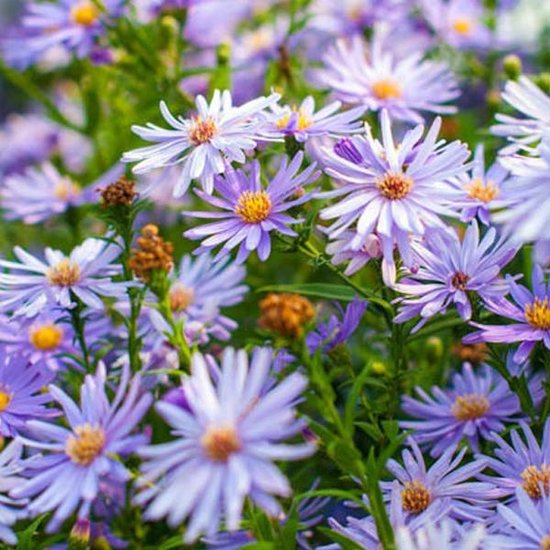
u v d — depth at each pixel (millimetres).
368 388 498
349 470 377
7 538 386
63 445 383
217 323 486
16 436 404
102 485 436
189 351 407
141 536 447
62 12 621
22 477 402
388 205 410
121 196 431
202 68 588
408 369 461
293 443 476
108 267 448
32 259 450
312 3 634
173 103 591
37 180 605
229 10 649
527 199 377
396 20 614
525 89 459
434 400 477
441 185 412
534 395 448
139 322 470
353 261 422
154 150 435
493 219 376
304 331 374
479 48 632
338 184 466
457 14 632
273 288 438
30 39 653
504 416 447
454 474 409
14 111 847
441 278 420
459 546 374
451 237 416
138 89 616
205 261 491
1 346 450
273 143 491
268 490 349
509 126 449
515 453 412
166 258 398
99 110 641
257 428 355
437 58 627
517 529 384
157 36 604
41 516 420
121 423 380
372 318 518
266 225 423
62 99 775
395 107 512
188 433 361
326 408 375
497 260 420
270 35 644
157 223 599
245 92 612
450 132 621
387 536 379
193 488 352
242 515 413
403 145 419
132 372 436
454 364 503
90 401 388
